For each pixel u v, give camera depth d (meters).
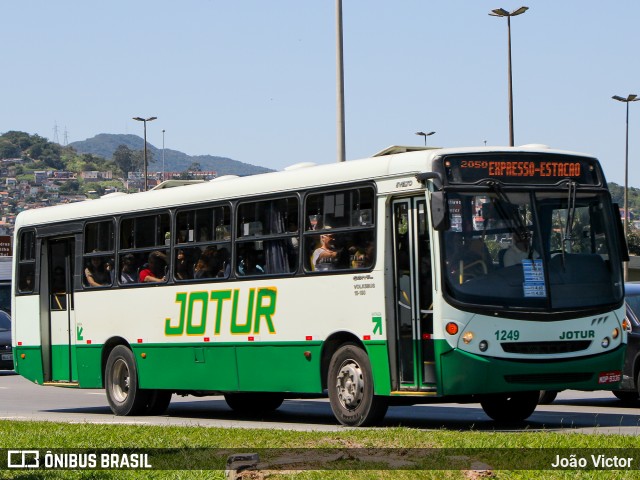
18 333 24.25
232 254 19.36
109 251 22.16
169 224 20.81
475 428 16.91
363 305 16.89
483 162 16.30
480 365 15.74
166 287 20.72
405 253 16.48
